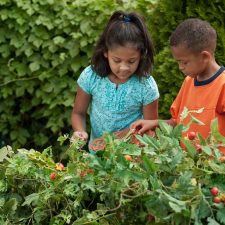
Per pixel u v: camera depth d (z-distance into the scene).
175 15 3.12
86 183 1.63
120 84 2.55
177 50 2.27
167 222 1.54
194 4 3.05
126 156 1.64
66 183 1.70
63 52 3.69
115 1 3.71
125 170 1.55
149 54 2.47
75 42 3.64
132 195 1.60
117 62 2.40
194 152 1.63
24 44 3.71
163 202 1.50
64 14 3.67
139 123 2.29
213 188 1.54
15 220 1.75
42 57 3.74
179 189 1.53
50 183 1.73
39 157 1.80
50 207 1.74
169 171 1.60
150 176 1.53
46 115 3.75
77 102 2.70
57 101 3.69
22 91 3.78
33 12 3.64
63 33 3.71
